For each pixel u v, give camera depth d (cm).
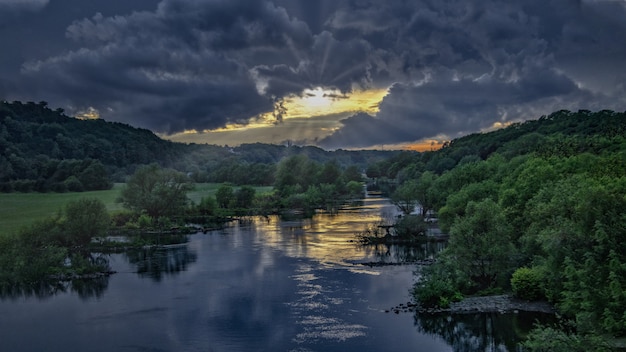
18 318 5556
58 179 19350
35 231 8744
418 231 10481
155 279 7375
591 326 3519
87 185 19325
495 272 6144
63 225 9688
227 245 10388
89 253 9756
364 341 4541
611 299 3800
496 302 5562
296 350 4362
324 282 6800
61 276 7688
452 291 5650
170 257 9194
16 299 6444
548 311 5181
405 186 13362
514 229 6875
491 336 4569
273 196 19875
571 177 6625
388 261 8156
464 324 4919
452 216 9238
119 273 7900
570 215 5234
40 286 7188
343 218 14850
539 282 5462
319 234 11556
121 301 6178
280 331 4859
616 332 3778
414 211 14975
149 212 14062
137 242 10594
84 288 6956
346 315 5316
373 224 13175
